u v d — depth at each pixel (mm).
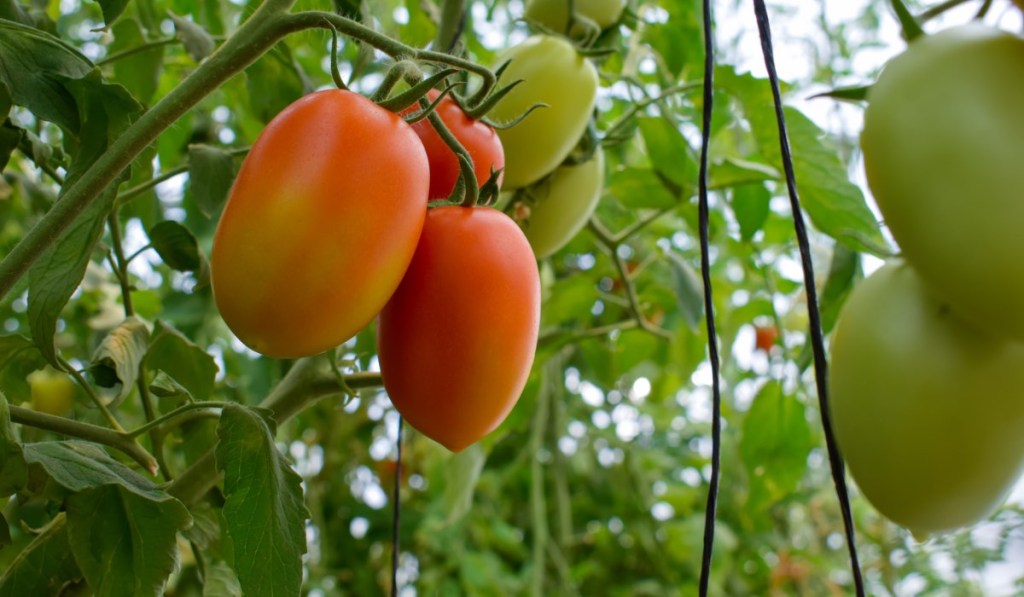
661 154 704
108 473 469
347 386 558
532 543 1486
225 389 1021
